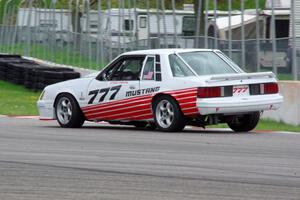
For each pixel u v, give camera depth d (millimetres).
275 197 19672
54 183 21734
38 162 25781
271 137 34625
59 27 85188
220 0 77812
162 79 35844
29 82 73375
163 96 35750
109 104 37781
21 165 25094
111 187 21062
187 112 34938
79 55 77000
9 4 106438
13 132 36594
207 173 23422
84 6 76750
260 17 57719
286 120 42688
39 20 91125
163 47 59531
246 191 20484
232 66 36875
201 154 27938
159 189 20734
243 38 49062
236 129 37688
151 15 69062
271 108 36062
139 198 19484
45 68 72125
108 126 40906
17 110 53906
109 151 28797
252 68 48344
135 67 37281
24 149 29422
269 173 23453
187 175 23031
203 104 34188
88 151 28797
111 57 68625
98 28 71438
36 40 91938
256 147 30266
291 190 20656
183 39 56906
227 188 20906
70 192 20328
